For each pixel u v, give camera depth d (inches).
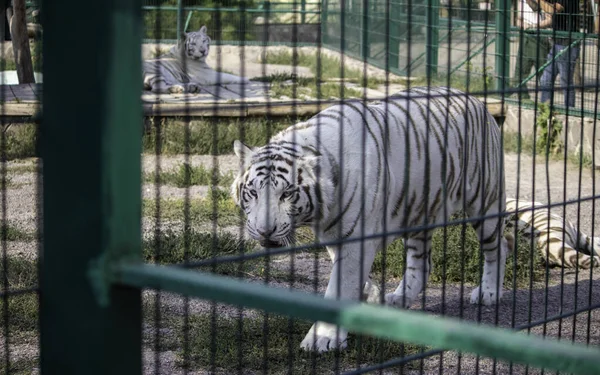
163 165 427.8
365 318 69.5
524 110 486.3
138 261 81.7
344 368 202.4
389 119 215.3
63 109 80.6
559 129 467.2
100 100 78.4
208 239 294.7
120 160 79.4
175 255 280.4
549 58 475.8
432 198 224.5
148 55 658.8
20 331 219.9
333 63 745.0
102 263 80.0
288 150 205.5
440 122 224.4
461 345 65.2
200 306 244.2
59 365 83.8
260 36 836.0
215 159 115.9
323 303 71.8
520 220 309.4
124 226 80.4
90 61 78.6
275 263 287.0
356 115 211.8
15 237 306.7
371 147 208.1
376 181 207.8
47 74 81.0
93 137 79.1
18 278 253.8
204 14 796.0
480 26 566.9
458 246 282.0
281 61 783.1
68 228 81.7
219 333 218.5
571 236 299.6
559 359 61.3
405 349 214.5
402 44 668.7
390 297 242.2
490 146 243.8
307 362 205.2
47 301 83.9
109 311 80.7
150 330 222.8
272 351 209.6
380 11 708.0
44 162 82.3
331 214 207.0
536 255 290.5
